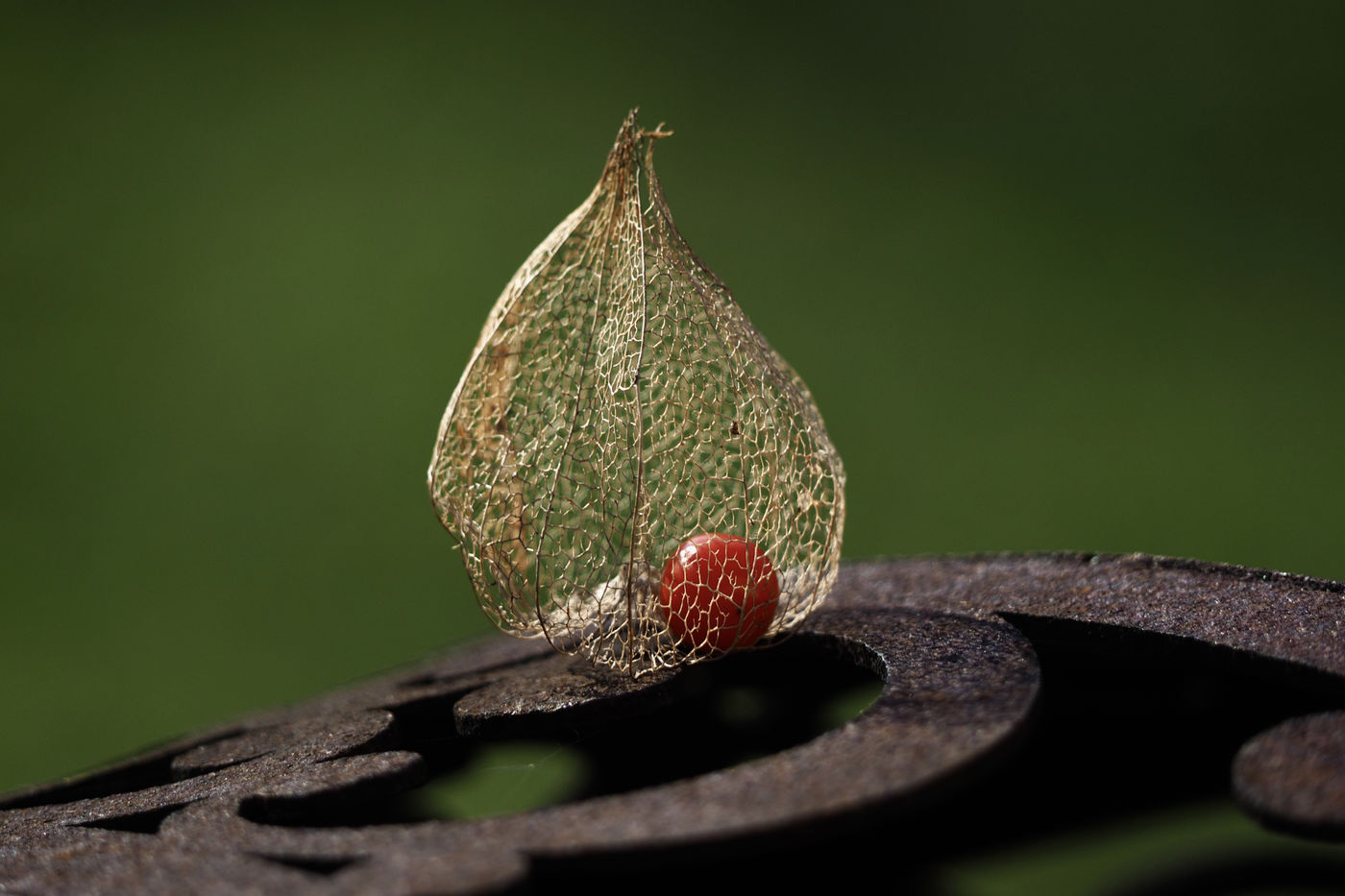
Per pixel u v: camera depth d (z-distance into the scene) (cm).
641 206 36
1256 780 33
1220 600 36
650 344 36
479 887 32
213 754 36
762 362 36
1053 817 36
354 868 32
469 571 36
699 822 32
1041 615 36
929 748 33
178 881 32
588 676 36
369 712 36
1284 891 35
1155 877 35
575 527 36
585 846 32
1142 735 36
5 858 33
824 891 34
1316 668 34
